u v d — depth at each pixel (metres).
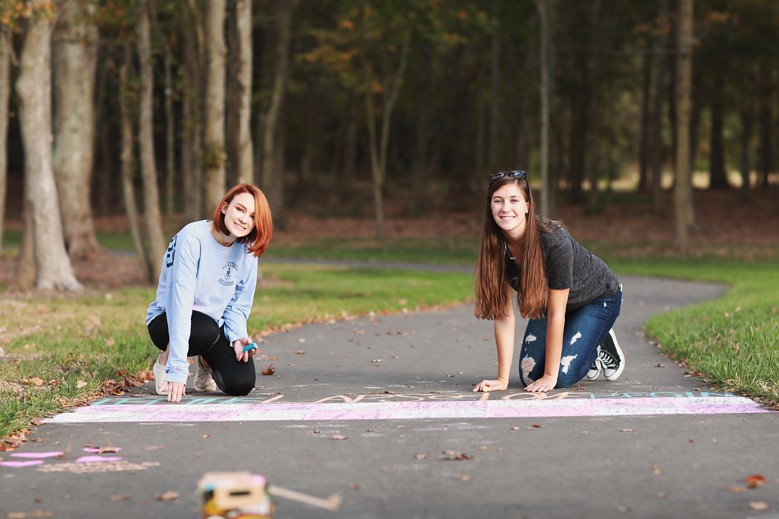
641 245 32.06
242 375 6.66
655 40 39.62
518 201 6.40
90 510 3.92
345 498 4.04
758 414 5.73
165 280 6.58
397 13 32.16
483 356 9.12
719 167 55.03
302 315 12.75
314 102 47.75
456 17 33.06
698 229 37.72
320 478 4.39
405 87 46.88
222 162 18.09
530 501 3.96
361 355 9.20
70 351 8.73
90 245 25.50
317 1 40.25
